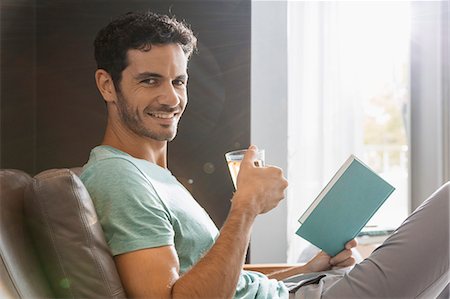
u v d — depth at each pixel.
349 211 1.84
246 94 3.06
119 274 1.45
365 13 3.44
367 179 1.78
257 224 3.31
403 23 3.48
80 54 3.06
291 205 3.37
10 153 2.90
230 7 3.06
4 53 2.84
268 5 3.30
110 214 1.49
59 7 3.06
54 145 3.07
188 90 3.04
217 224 3.04
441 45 3.39
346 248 1.96
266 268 2.12
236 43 3.06
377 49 3.46
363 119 3.44
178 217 1.59
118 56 1.70
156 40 1.69
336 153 3.40
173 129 1.74
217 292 1.39
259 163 1.68
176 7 3.04
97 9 3.05
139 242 1.44
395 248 1.80
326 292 1.79
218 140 3.05
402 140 8.24
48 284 1.44
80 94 3.06
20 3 2.95
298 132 3.39
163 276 1.41
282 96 3.31
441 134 3.39
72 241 1.40
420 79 3.45
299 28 3.39
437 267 1.78
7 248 1.38
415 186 3.47
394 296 1.78
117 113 1.76
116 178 1.53
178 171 3.04
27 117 3.02
